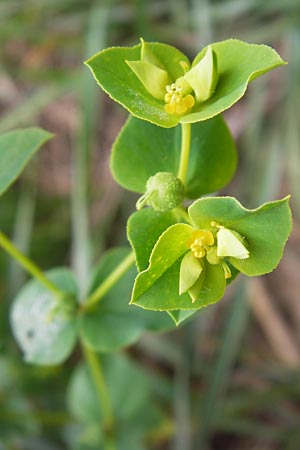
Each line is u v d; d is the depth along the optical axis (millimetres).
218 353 155
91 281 129
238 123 184
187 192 117
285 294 175
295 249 177
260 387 164
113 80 107
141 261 110
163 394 160
